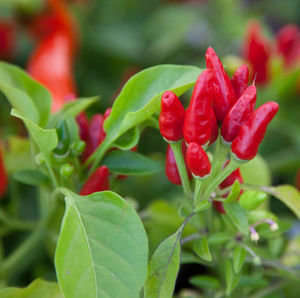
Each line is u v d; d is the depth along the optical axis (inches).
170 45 30.7
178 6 33.5
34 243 19.2
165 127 16.0
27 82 17.9
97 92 28.8
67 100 19.1
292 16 36.1
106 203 15.9
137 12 33.9
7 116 23.5
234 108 15.8
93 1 33.0
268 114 15.4
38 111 17.9
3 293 16.1
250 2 34.5
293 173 25.3
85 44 30.2
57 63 23.4
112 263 15.3
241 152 15.8
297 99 25.3
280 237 19.5
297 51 25.4
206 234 17.5
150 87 17.0
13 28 26.8
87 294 15.0
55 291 16.4
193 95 15.5
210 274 21.1
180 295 19.7
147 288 15.8
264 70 23.7
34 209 23.4
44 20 25.5
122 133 17.1
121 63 30.5
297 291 19.6
